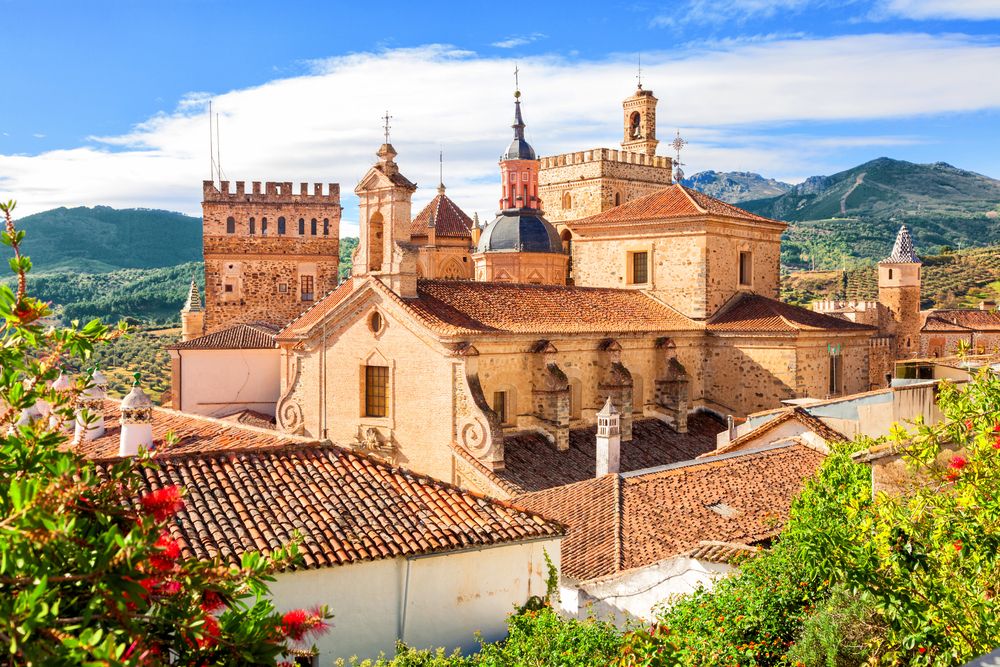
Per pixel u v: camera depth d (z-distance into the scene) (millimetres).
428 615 24047
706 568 26453
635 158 82312
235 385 71688
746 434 42250
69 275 185625
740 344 56406
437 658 21562
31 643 10211
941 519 17641
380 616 23406
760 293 62500
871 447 23922
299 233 91562
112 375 107000
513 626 22812
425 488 26688
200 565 12508
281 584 21953
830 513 22609
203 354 71562
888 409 38562
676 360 54625
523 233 63812
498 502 26859
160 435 35656
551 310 51312
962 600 16844
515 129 65625
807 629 20031
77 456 13484
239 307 91000
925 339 120188
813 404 41469
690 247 58344
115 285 177625
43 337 13422
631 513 32344
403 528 24453
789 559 22594
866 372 60500
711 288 58156
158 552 11609
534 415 47625
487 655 21766
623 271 61469
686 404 54375
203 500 23906
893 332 118812
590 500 34188
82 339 13633
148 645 12148
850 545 18500
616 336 51531
